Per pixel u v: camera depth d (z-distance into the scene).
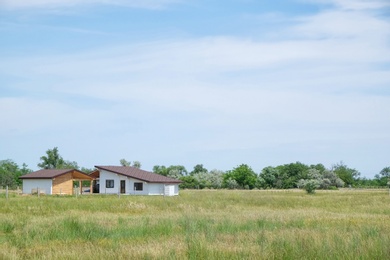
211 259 11.86
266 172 118.94
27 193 69.88
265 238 15.08
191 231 18.16
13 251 13.56
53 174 70.12
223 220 22.80
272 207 39.06
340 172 135.00
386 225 20.89
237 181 114.12
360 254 11.98
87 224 20.03
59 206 34.12
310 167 125.25
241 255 12.35
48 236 17.44
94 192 77.69
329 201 45.09
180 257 12.13
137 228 19.33
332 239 14.46
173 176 116.38
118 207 34.12
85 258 12.18
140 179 71.12
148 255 12.43
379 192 75.38
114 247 14.25
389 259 11.69
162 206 36.34
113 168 73.81
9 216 25.61
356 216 27.62
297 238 14.49
